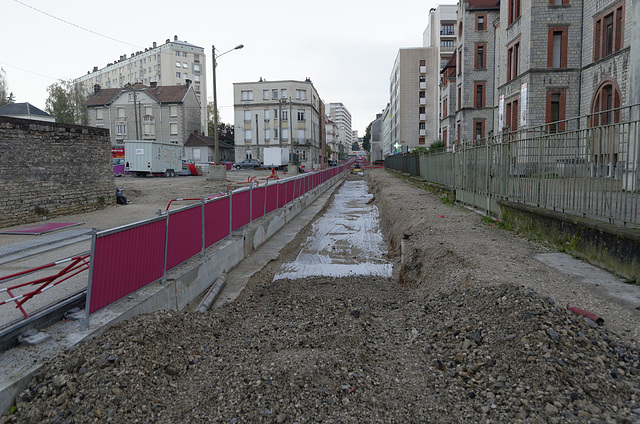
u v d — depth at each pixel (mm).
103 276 5152
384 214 18156
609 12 19109
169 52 96875
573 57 21625
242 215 11516
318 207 22078
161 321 4941
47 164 12836
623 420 3141
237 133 73250
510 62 25906
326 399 3639
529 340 3996
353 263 11211
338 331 5043
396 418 3457
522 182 9773
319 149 86562
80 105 65375
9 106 45656
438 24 65938
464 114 35344
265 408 3543
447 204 16422
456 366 4117
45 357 4086
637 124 5785
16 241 9438
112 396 3652
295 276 9750
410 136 71625
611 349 3924
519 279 5828
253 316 6215
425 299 6430
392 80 92188
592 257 6672
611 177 6371
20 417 3512
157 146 35344
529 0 22000
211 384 4000
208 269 8289
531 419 3258
